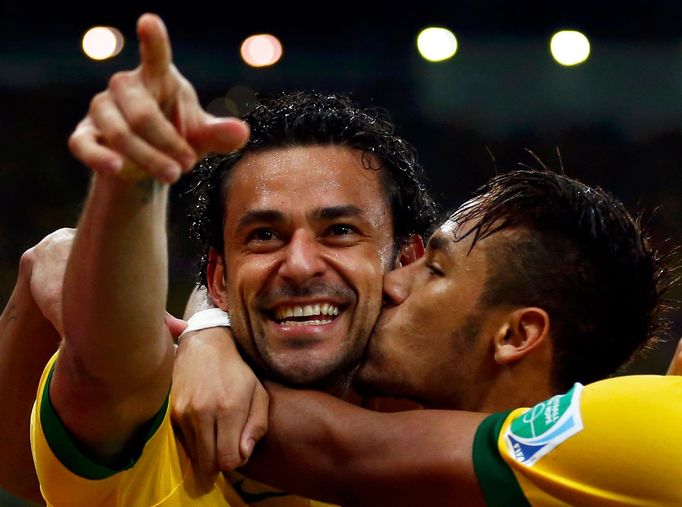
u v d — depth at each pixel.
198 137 1.21
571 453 1.57
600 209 1.87
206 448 1.69
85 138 1.15
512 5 8.98
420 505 1.67
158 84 1.18
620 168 8.73
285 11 9.02
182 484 1.69
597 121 8.86
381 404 1.94
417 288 1.87
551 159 8.77
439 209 2.26
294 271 1.77
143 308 1.35
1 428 1.97
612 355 1.91
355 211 1.84
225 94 8.96
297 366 1.80
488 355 1.84
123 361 1.38
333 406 1.76
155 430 1.55
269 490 1.84
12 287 8.02
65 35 8.91
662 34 8.91
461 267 1.85
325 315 1.82
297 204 1.81
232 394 1.73
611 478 1.56
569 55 6.23
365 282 1.84
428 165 8.77
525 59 8.95
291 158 1.84
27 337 1.93
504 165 8.75
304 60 9.03
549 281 1.83
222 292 2.00
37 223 8.48
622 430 1.56
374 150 1.92
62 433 1.50
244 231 1.83
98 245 1.31
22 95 8.84
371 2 9.02
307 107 1.98
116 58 8.95
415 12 9.02
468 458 1.63
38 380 1.96
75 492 1.54
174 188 7.05
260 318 1.81
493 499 1.61
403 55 9.02
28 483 2.04
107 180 1.27
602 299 1.85
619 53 8.89
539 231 1.84
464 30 9.02
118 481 1.56
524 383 1.85
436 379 1.85
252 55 7.39
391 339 1.85
